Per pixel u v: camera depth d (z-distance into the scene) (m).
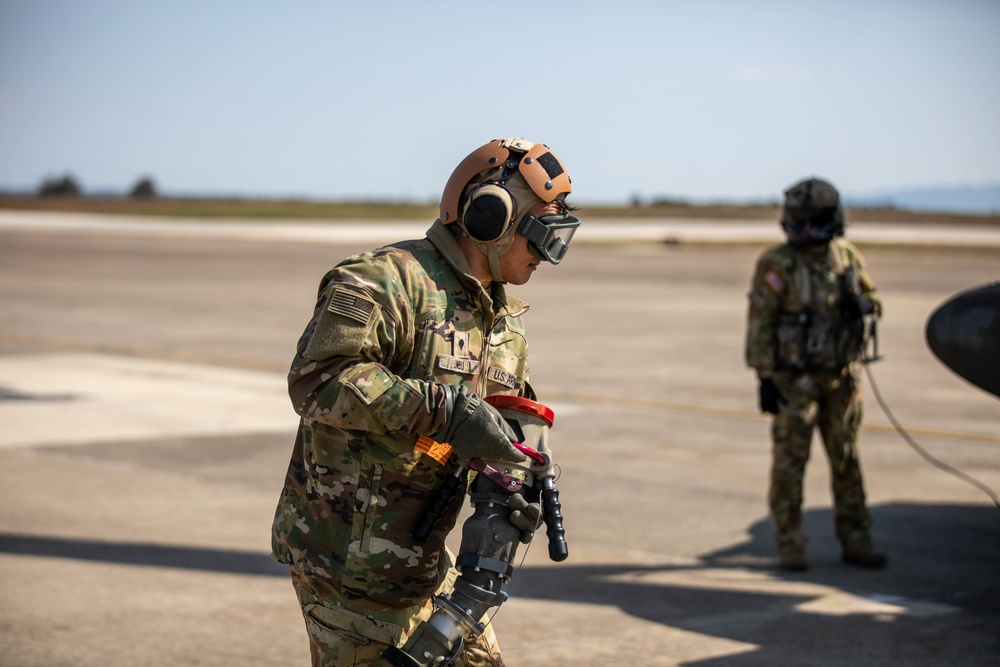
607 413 9.90
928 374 12.51
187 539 5.75
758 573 5.43
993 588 5.19
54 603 4.70
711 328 16.91
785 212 5.49
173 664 4.04
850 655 4.23
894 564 5.61
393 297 2.26
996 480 7.51
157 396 10.32
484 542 2.27
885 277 28.72
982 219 106.62
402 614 2.38
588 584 5.19
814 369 5.48
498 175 2.36
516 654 4.22
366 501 2.31
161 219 75.50
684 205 140.88
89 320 16.95
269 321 16.98
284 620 4.57
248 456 7.84
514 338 2.54
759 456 8.16
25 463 7.49
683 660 4.17
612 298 22.00
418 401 2.16
